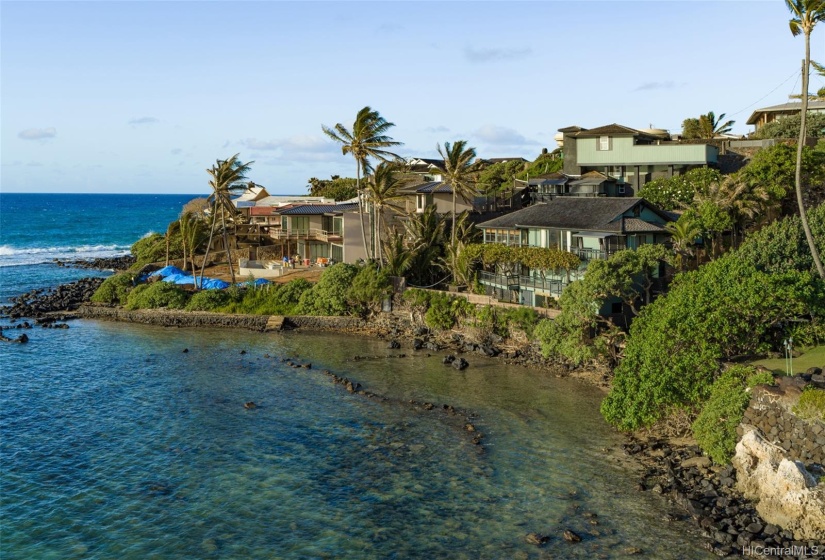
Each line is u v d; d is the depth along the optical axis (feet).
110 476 115.03
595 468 115.85
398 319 232.73
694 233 182.70
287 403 153.89
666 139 307.78
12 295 318.04
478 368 183.01
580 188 264.52
